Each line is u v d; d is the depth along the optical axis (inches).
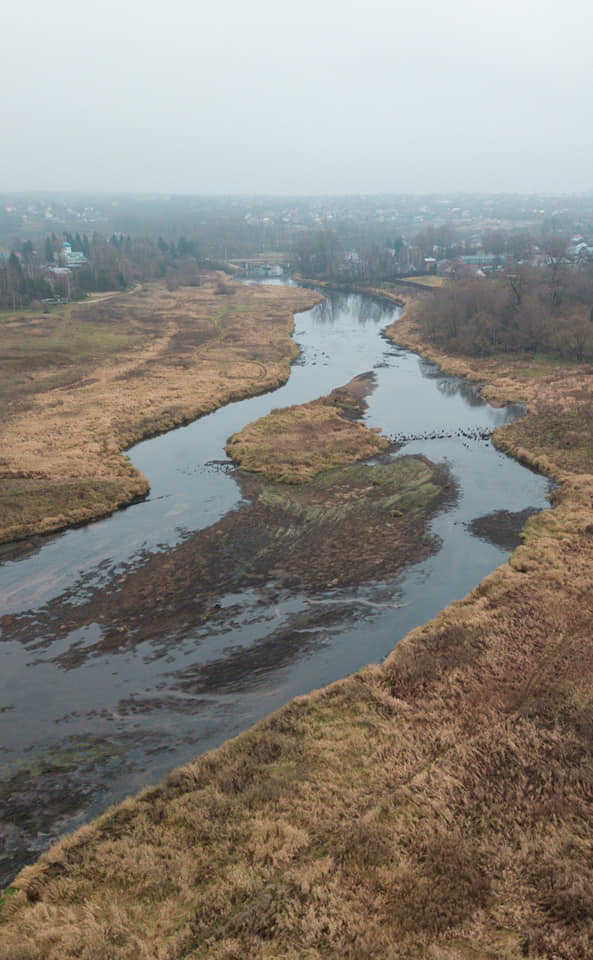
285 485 2070.6
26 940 659.4
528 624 1239.5
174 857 761.6
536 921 652.7
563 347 3595.0
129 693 1133.1
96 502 1920.5
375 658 1218.6
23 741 1024.9
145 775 943.7
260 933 658.2
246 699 1111.0
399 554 1611.7
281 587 1472.7
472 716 997.2
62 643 1282.0
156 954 636.1
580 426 2461.9
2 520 1791.3
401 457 2292.1
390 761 910.4
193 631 1312.7
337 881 714.2
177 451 2437.3
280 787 867.4
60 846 794.2
